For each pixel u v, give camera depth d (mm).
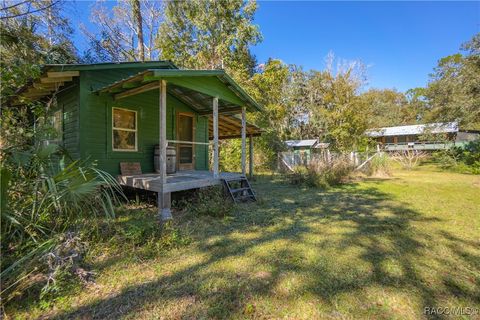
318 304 2010
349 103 19047
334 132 19344
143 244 3127
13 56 5734
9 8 5309
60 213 2881
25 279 2100
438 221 4445
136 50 15680
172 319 1819
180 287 2246
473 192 7508
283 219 4531
